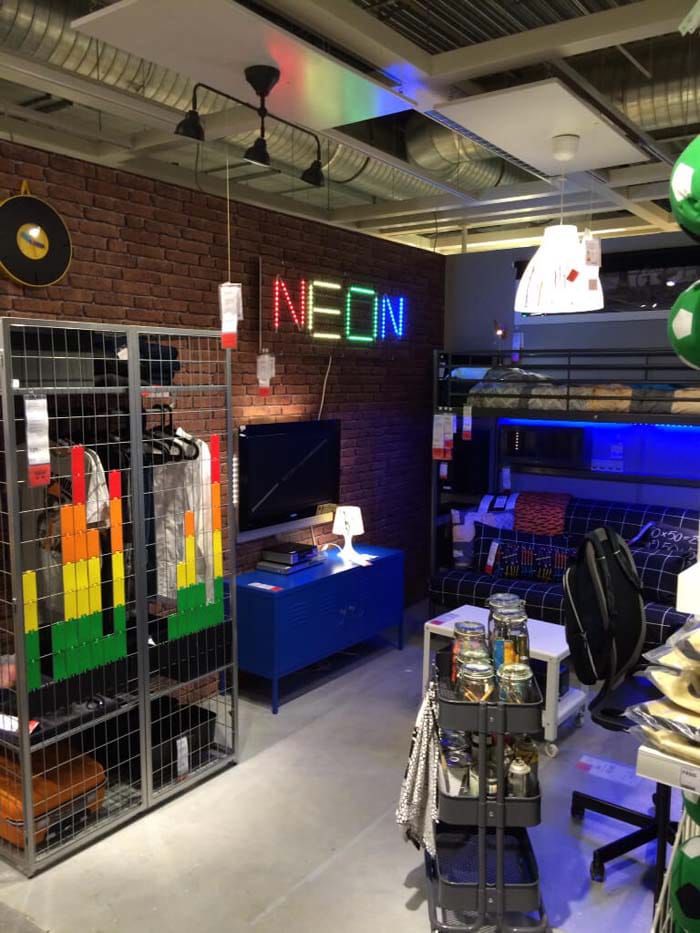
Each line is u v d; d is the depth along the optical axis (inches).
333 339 205.6
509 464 241.4
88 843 124.3
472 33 114.8
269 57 98.2
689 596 54.1
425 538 255.9
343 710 174.2
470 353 228.7
